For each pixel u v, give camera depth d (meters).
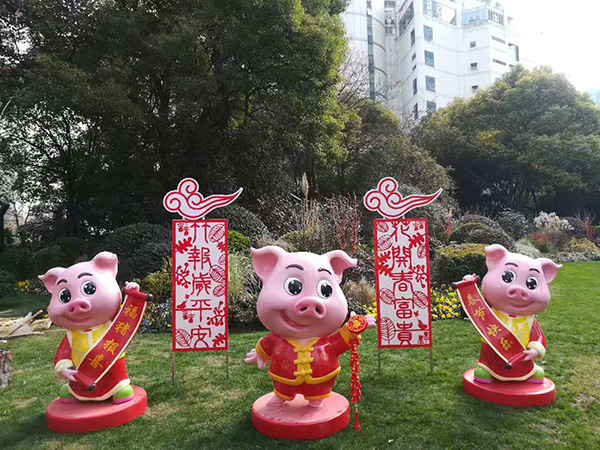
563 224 16.81
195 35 11.62
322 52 12.27
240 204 13.81
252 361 3.63
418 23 39.78
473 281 4.03
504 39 41.97
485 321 3.86
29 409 3.99
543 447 3.05
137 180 12.91
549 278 3.92
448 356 5.12
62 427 3.41
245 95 14.04
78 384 3.62
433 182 17.62
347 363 5.01
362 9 42.50
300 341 3.37
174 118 13.07
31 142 13.21
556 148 20.67
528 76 23.88
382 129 20.95
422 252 4.66
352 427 3.38
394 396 3.99
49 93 10.34
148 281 7.77
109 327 3.69
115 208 13.01
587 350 5.18
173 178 13.34
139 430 3.45
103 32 12.16
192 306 4.52
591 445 3.06
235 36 11.62
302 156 16.50
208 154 13.75
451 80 40.78
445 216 12.95
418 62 39.50
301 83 12.34
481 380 3.95
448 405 3.74
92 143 13.50
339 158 16.58
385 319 4.65
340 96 20.95
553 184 22.94
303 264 3.33
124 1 12.46
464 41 41.47
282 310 3.24
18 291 10.55
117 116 11.35
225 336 4.53
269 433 3.26
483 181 25.48
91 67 12.45
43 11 11.39
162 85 13.41
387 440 3.16
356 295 7.43
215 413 3.74
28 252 12.30
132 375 4.76
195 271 4.54
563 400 3.79
